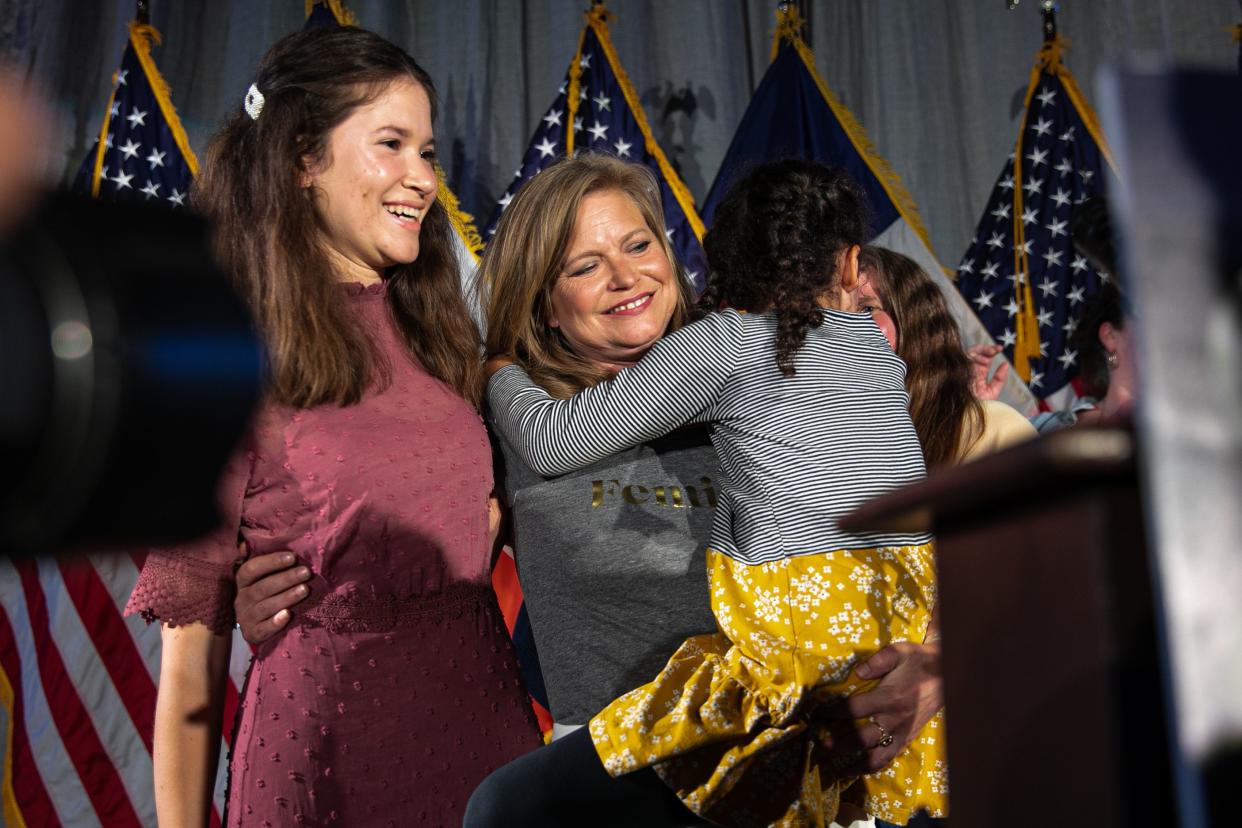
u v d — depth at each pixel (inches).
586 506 72.5
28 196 17.1
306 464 67.0
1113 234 26.6
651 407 68.5
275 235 69.7
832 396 67.5
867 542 64.7
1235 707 19.7
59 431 17.0
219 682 68.1
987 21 192.5
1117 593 23.6
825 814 63.1
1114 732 23.2
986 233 177.5
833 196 74.4
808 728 61.4
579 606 72.2
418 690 67.4
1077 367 167.8
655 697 62.6
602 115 168.1
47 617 139.2
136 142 159.8
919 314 98.0
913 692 61.7
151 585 65.8
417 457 69.8
